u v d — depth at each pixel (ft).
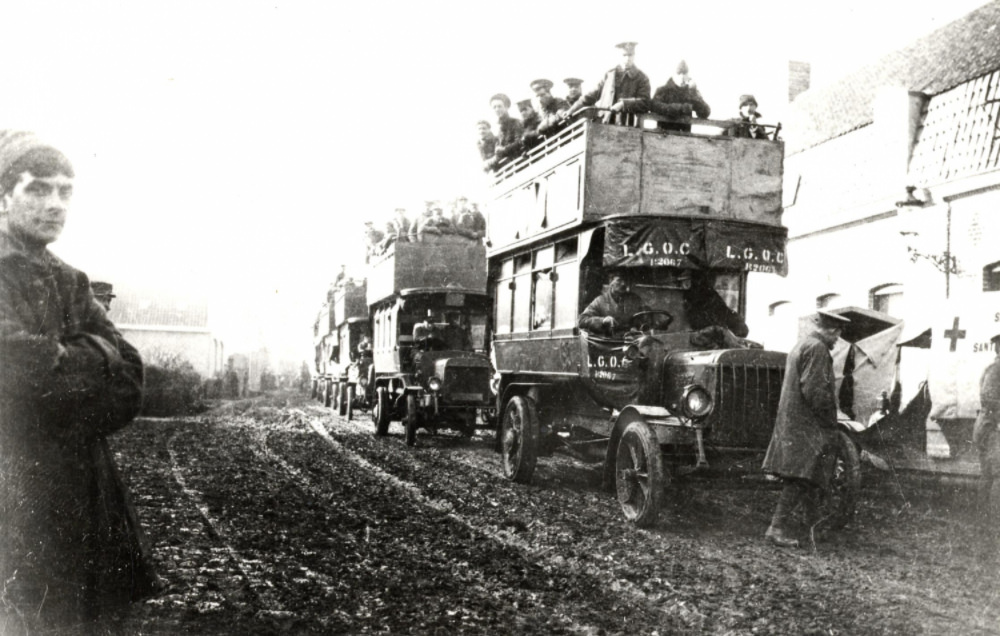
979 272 46.75
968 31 58.80
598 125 32.48
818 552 22.97
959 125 50.06
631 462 27.07
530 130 41.86
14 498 6.91
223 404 98.27
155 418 69.82
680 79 35.94
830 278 60.59
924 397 38.45
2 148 7.12
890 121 55.21
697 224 31.24
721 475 25.72
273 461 40.14
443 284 62.54
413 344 54.90
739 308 33.14
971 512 29.68
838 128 62.28
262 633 14.60
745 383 26.37
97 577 7.52
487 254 45.55
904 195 52.42
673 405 28.55
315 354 120.47
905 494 32.91
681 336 30.50
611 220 31.17
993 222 46.26
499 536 24.08
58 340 7.20
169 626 14.61
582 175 32.55
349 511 27.17
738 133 35.17
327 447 47.55
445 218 66.28
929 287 49.93
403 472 37.17
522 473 34.83
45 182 7.16
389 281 62.85
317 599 16.93
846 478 25.46
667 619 16.37
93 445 7.67
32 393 6.82
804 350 23.90
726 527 26.21
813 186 63.36
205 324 135.03
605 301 32.04
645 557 21.70
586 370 31.01
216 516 25.55
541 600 17.47
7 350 6.74
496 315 44.91
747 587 18.98
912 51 64.03
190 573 18.53
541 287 37.99
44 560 7.06
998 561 21.94
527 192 39.81
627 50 35.55
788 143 68.69
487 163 46.55
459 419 49.44
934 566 21.39
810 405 23.72
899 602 17.92
